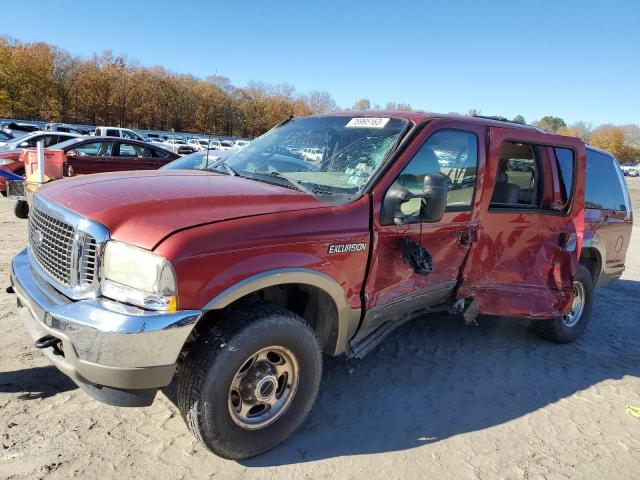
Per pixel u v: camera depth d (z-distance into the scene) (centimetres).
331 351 330
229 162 405
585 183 476
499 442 334
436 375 421
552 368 460
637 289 802
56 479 260
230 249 256
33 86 8544
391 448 315
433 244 362
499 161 412
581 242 468
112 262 248
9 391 333
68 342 245
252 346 269
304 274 284
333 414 347
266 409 293
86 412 319
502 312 424
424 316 552
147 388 245
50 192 313
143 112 9806
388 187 329
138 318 235
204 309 248
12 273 320
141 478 267
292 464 291
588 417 379
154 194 285
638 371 472
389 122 369
